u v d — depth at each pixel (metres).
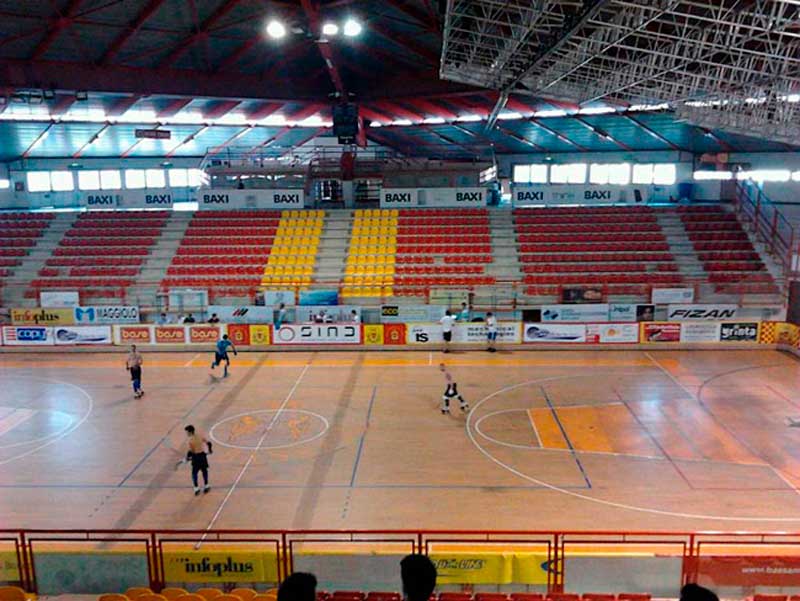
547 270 33.88
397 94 35.44
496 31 23.56
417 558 4.73
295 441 18.50
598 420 19.91
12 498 15.25
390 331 29.25
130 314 31.19
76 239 37.47
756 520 13.88
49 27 24.08
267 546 12.59
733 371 25.11
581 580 11.43
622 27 17.16
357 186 43.22
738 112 25.91
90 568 11.86
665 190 44.94
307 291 31.77
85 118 36.88
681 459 16.98
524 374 25.05
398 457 17.31
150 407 21.62
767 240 34.62
